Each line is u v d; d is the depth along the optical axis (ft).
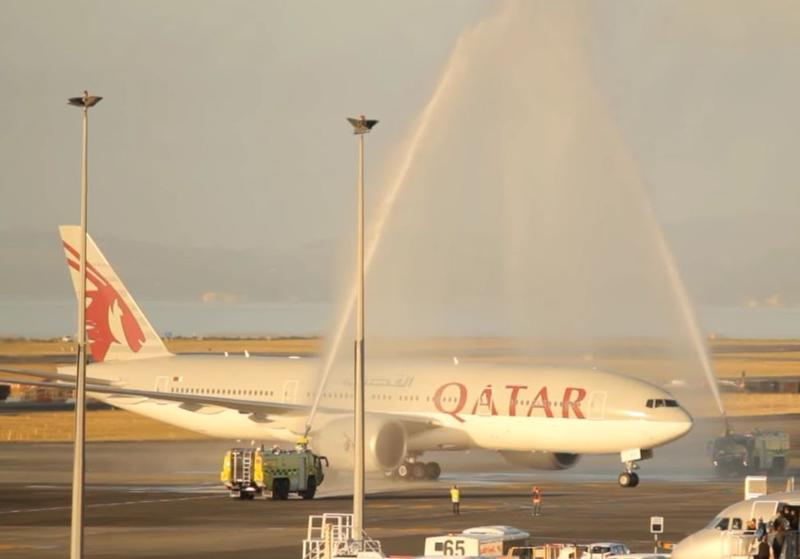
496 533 475.72
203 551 529.04
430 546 468.34
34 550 531.91
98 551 529.86
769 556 402.52
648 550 518.78
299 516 635.25
